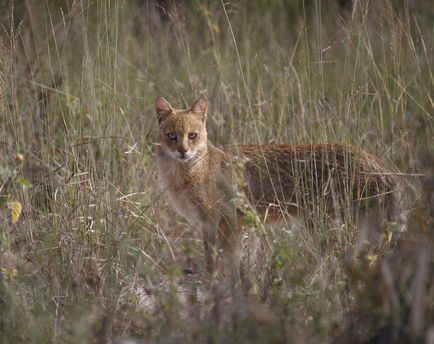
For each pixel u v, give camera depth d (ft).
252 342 22.94
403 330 23.15
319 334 23.98
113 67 41.19
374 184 33.68
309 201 33.88
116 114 39.83
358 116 36.70
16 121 36.83
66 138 37.17
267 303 25.53
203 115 36.70
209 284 27.40
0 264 28.17
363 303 24.25
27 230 32.27
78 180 34.42
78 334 23.39
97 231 32.71
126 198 35.19
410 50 38.50
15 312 25.62
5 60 37.32
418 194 30.09
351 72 41.63
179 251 35.94
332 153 34.53
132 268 31.78
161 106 36.70
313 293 26.09
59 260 30.71
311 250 29.84
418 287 22.24
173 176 36.29
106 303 28.63
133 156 38.29
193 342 23.26
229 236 34.94
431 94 36.09
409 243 25.29
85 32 39.32
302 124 38.19
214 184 35.65
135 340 24.84
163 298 26.55
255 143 40.06
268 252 30.45
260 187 35.47
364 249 28.71
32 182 35.29
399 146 36.09
